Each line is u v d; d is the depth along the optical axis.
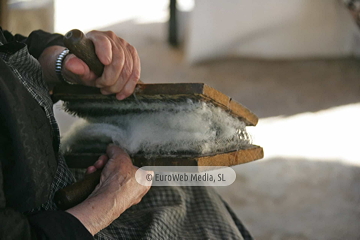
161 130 0.68
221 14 4.10
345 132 2.77
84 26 5.27
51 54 0.79
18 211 0.54
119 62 0.63
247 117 0.75
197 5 4.14
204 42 4.20
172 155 0.66
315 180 2.14
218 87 3.68
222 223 0.81
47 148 0.59
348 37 4.04
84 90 0.70
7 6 2.21
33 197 0.56
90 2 5.88
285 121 2.96
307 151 2.49
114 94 0.68
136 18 5.66
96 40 0.62
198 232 0.78
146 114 0.70
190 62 4.29
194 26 4.20
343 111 3.13
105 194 0.62
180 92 0.64
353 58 4.07
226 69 4.03
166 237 0.72
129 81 0.65
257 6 3.98
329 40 4.04
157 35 5.23
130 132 0.71
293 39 4.07
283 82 3.71
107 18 5.57
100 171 0.67
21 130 0.54
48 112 0.63
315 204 1.92
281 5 3.93
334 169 2.27
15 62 0.61
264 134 2.73
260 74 3.88
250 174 2.21
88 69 0.64
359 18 3.72
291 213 1.84
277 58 4.17
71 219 0.56
